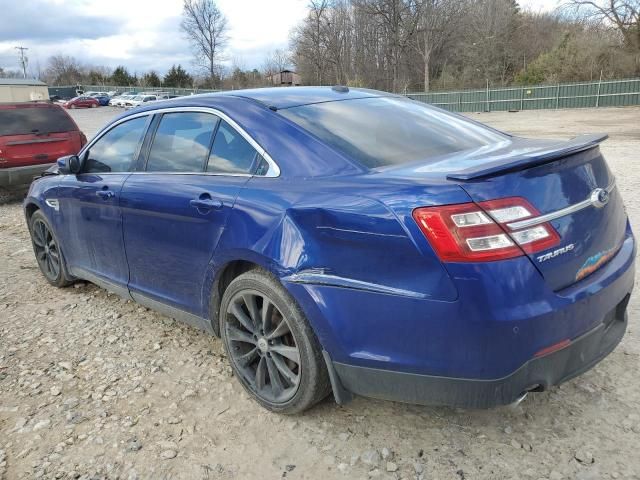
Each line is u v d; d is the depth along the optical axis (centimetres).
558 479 241
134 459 269
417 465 254
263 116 315
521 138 341
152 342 393
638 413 280
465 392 231
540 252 227
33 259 621
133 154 394
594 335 247
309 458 264
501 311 217
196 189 322
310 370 271
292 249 263
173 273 348
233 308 306
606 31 4328
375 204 238
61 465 267
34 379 348
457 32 6053
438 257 221
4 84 4466
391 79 6338
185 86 8150
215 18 7956
